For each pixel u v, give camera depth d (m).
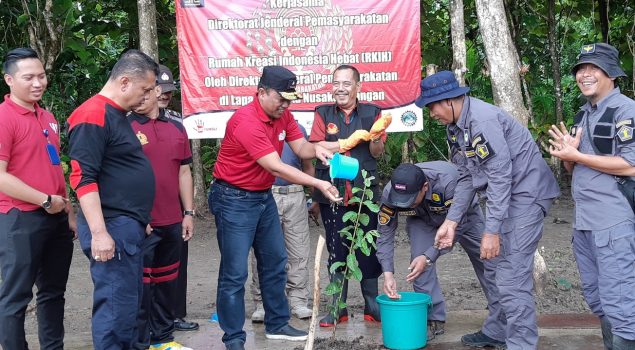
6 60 4.10
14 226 4.05
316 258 4.21
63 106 10.13
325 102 7.05
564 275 6.38
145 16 7.09
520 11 10.02
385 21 6.92
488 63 6.03
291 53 7.02
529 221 4.18
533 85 11.34
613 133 3.88
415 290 4.96
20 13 9.45
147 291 4.48
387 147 9.11
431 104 4.22
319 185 4.32
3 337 4.09
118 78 3.84
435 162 4.84
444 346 4.73
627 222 3.87
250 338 4.98
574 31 11.48
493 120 4.06
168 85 4.66
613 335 3.95
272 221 4.72
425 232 4.85
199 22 6.99
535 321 4.29
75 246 8.64
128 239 3.90
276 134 4.54
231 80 7.03
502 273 4.25
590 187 3.96
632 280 3.85
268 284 4.80
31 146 4.13
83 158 3.73
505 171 4.03
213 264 7.66
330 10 6.94
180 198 5.03
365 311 5.33
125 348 3.99
